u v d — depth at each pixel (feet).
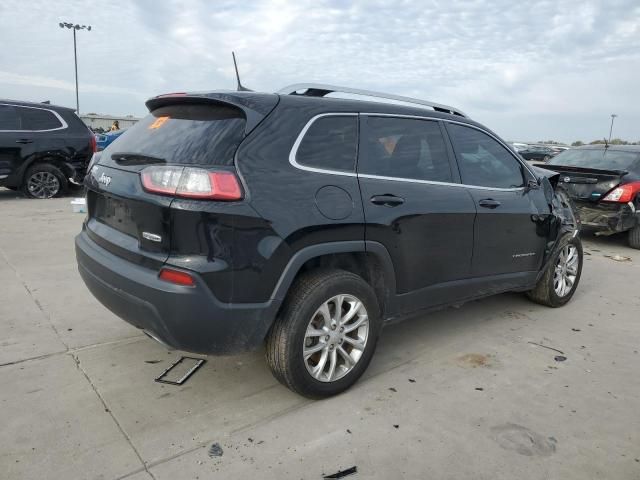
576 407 10.21
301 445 8.66
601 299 17.47
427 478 8.00
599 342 13.62
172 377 10.73
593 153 28.58
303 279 9.52
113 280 9.18
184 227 8.25
